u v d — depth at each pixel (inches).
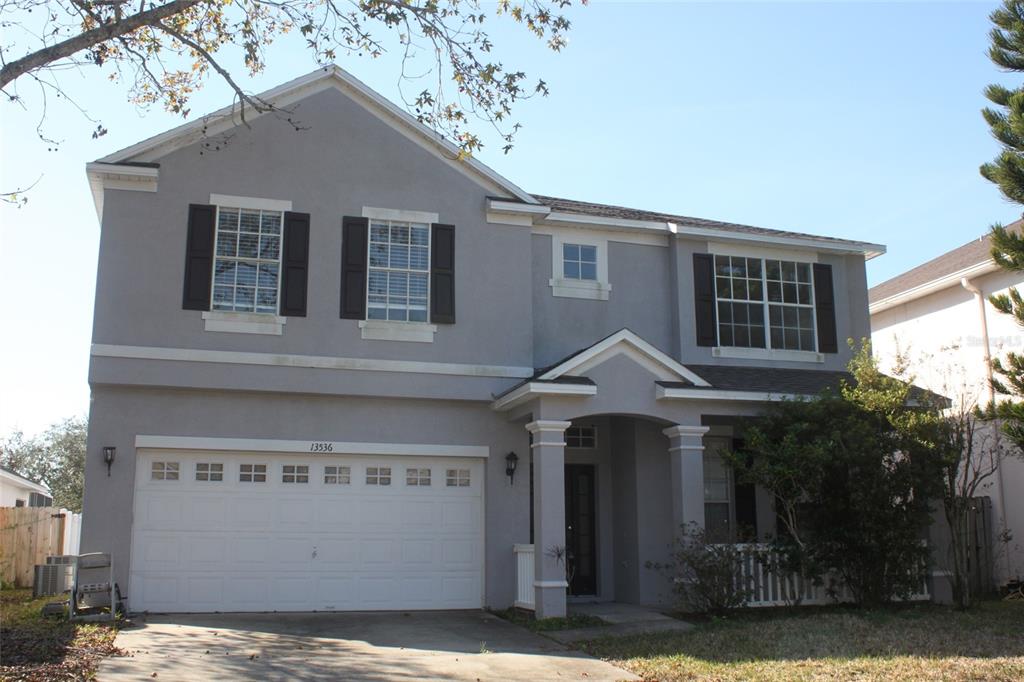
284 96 600.7
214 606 552.1
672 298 687.7
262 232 586.2
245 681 364.5
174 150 576.1
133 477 547.5
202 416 563.5
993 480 735.7
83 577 527.8
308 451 577.6
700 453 587.8
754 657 418.6
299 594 567.5
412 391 592.7
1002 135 567.8
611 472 666.8
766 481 574.6
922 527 588.4
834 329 725.3
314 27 479.8
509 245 634.2
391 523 590.2
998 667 390.6
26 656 393.7
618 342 576.1
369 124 617.0
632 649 444.1
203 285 565.6
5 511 757.9
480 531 605.3
